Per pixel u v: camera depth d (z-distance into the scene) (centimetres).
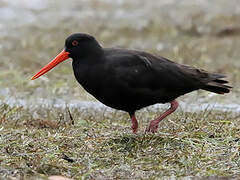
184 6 2797
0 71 2031
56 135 1248
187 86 1284
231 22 2620
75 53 1259
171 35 2562
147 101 1269
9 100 1725
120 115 1511
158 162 1112
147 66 1245
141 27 2630
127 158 1127
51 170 1068
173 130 1306
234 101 1739
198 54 2248
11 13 2748
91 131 1310
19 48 2359
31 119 1409
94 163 1105
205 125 1339
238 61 2194
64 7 2855
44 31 2583
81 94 1780
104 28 2628
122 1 2920
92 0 2944
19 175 1046
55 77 1975
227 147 1188
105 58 1238
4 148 1153
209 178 1052
